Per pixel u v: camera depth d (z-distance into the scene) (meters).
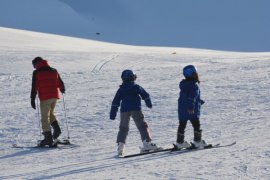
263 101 22.62
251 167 9.00
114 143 15.80
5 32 110.06
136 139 16.02
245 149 11.26
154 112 21.73
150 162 10.81
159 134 16.67
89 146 15.58
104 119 20.88
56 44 99.62
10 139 17.92
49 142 15.95
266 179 8.01
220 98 24.50
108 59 59.88
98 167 10.94
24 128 19.94
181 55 66.75
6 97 31.83
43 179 9.77
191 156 11.12
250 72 37.09
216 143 13.05
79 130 18.89
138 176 9.12
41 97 16.20
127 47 104.38
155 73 41.94
